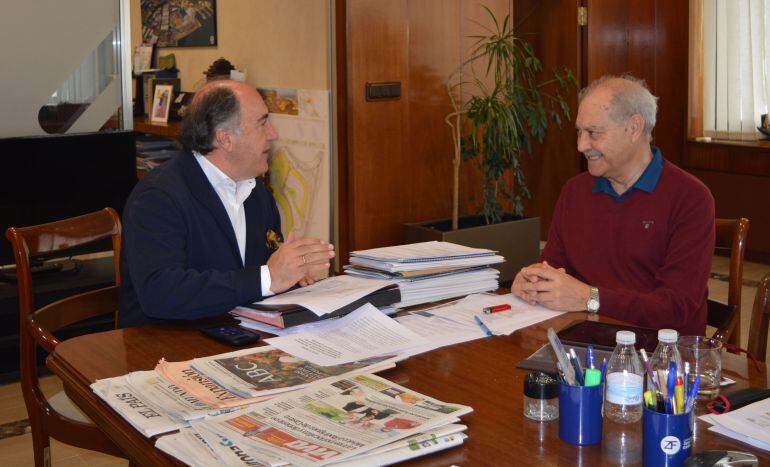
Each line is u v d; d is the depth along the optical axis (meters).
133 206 2.17
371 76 4.60
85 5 4.12
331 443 1.26
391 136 4.71
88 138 4.06
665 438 1.19
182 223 2.18
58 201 4.02
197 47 6.52
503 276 4.72
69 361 1.75
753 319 2.04
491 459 1.27
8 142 3.84
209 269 2.20
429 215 4.93
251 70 5.67
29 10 3.97
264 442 1.26
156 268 2.04
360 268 2.19
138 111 7.10
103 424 1.51
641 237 2.39
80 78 4.16
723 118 5.92
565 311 2.06
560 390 1.33
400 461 1.25
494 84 5.05
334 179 4.84
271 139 2.35
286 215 5.25
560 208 2.61
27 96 4.02
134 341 1.87
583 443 1.31
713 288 5.12
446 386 1.57
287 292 2.04
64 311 2.22
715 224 2.41
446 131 4.91
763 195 5.65
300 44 5.05
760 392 1.47
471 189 5.10
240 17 5.77
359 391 1.47
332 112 4.80
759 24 5.64
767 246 5.67
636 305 2.13
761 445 1.28
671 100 6.10
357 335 1.82
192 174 2.26
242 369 1.61
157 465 1.29
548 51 6.01
